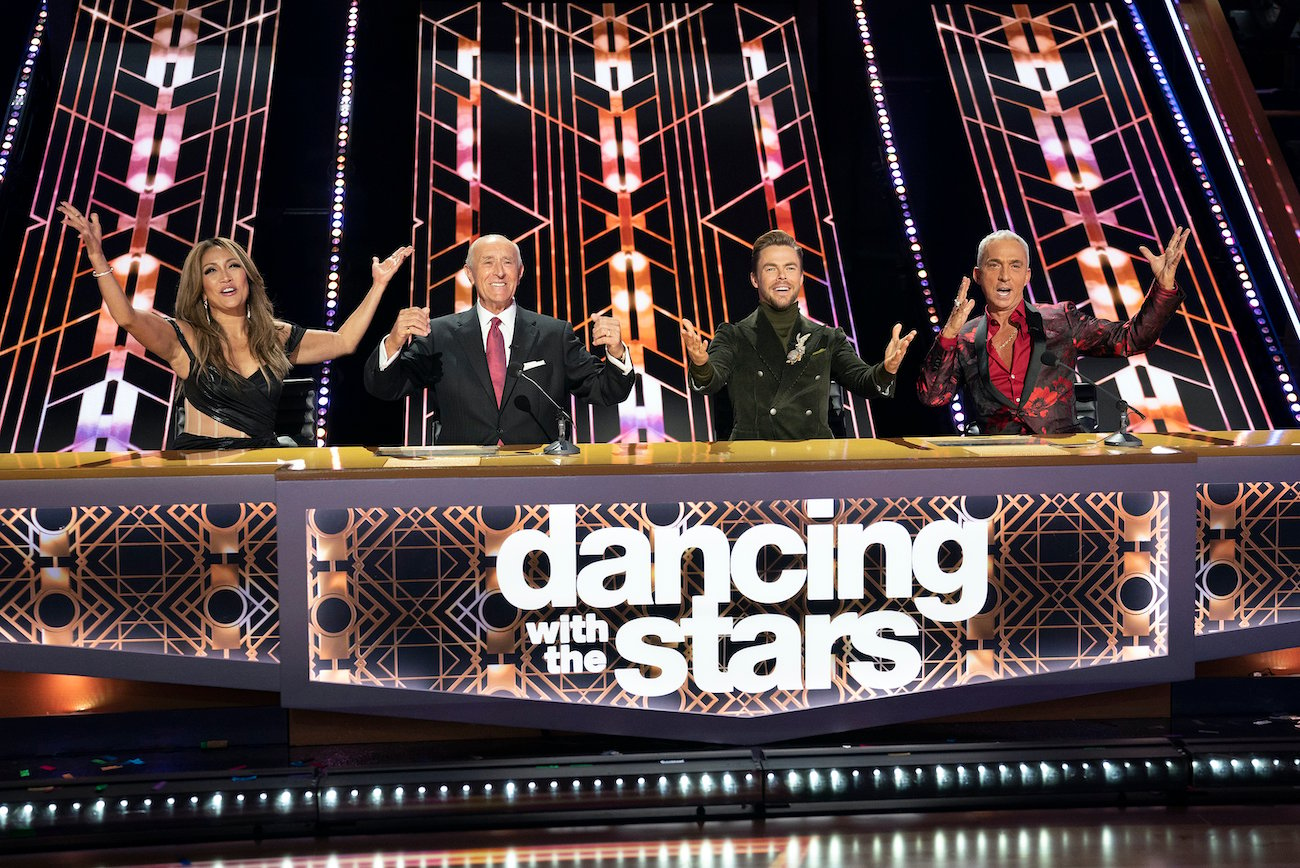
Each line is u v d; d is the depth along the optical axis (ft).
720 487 10.08
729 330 13.44
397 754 10.34
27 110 24.30
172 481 9.88
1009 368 12.78
